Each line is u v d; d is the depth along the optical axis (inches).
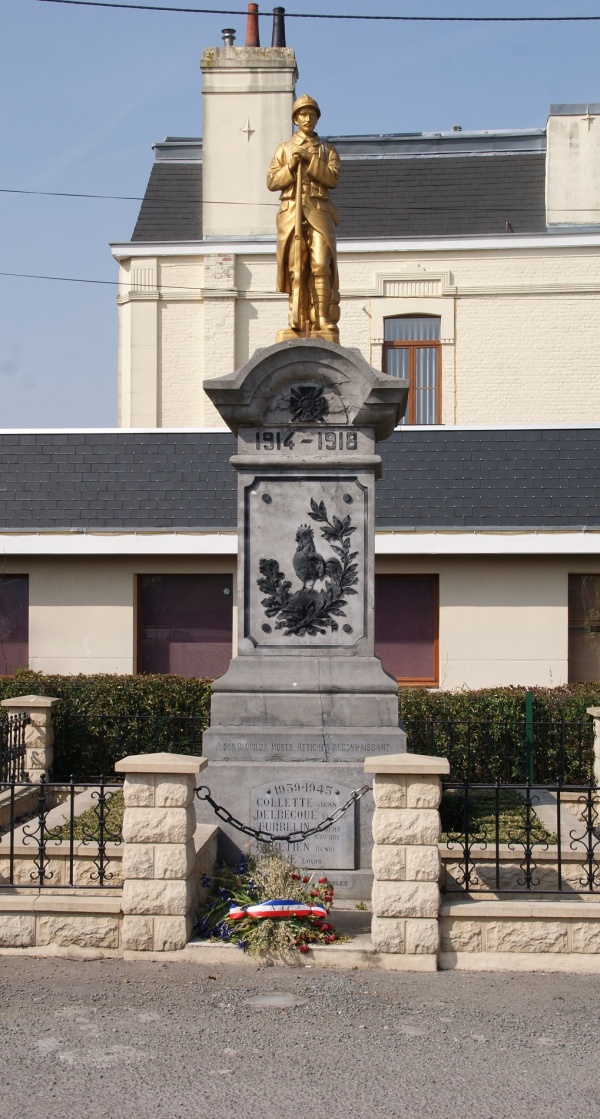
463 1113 247.1
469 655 721.0
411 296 1068.5
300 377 430.3
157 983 319.9
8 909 345.7
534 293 1059.9
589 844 355.9
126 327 1091.9
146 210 1148.5
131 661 735.7
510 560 722.2
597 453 756.0
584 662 730.8
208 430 784.9
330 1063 270.8
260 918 342.0
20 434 796.0
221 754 413.7
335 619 429.4
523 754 575.8
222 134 1103.6
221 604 746.8
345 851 397.1
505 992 318.0
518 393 1061.1
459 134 1155.3
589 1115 247.0
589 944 337.7
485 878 414.9
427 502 732.7
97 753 584.4
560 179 1093.1
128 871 339.3
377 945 335.9
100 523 739.4
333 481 432.1
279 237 458.0
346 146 1170.0
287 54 1101.1
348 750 410.9
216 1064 269.6
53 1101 250.8
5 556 739.4
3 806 476.1
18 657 752.3
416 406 1069.1
